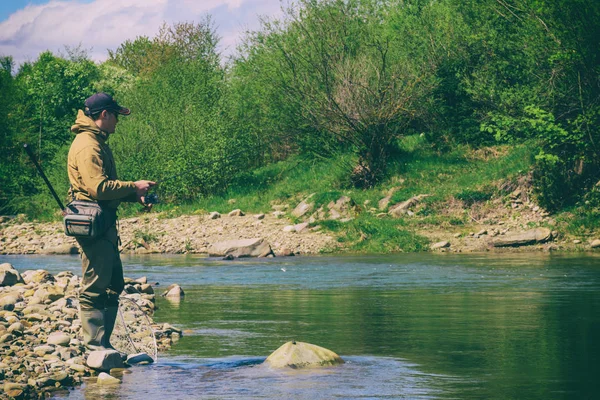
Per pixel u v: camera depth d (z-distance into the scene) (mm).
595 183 19609
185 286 11359
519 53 20938
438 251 17516
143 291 10156
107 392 4957
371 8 26453
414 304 9062
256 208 22875
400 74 23438
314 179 24375
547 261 14531
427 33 24359
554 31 19250
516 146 22969
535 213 19531
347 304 9148
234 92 27219
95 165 6031
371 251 17719
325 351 5848
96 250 6090
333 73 24031
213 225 20938
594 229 17969
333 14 24938
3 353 5848
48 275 10148
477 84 21484
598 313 8195
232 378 5320
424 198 20734
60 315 7613
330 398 4715
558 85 20016
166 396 4832
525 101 20188
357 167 23328
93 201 6094
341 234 19109
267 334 7082
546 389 4898
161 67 30156
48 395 4875
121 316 7012
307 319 7973
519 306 8781
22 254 18906
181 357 6082
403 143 24734
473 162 22969
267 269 13969
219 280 12188
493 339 6695
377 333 7047
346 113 23125
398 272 13086
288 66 24766
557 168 20062
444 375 5316
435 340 6672
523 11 20797
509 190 20453
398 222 19609
